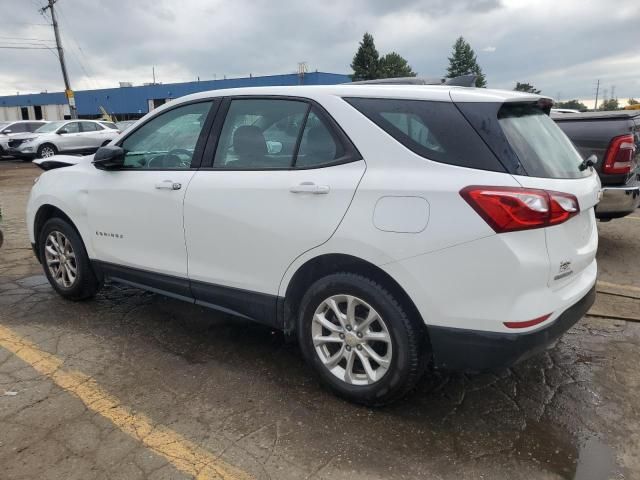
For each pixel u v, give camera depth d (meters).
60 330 4.10
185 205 3.54
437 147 2.74
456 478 2.50
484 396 3.21
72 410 3.01
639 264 5.84
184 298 3.78
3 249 6.59
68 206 4.35
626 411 3.06
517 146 2.67
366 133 2.92
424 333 2.84
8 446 2.68
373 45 69.56
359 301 2.93
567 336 4.07
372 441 2.76
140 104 55.28
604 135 5.75
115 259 4.13
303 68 45.50
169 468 2.54
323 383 3.32
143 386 3.28
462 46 75.19
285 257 3.12
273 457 2.63
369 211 2.79
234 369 3.52
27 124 23.95
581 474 2.53
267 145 3.29
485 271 2.55
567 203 2.63
